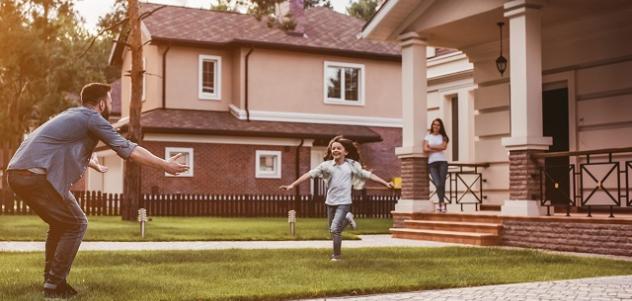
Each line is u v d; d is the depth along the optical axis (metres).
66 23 31.08
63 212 7.07
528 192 14.20
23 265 9.66
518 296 7.63
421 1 16.77
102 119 7.20
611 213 12.92
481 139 18.62
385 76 33.66
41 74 30.02
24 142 7.14
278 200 27.41
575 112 16.05
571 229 13.33
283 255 11.40
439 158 16.48
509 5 14.50
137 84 22.08
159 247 13.27
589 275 9.53
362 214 27.27
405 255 11.70
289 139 30.58
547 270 9.93
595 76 15.68
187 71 30.66
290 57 31.78
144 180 28.06
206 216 26.11
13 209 24.84
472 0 15.63
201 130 28.62
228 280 8.48
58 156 7.02
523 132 14.20
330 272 9.34
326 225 20.56
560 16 15.48
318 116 32.16
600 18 15.41
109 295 7.29
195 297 7.20
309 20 34.00
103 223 20.30
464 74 20.39
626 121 15.05
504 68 17.20
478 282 8.66
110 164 33.25
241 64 30.80
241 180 29.73
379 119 33.41
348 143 11.09
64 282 7.21
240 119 30.55
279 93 31.47
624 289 8.11
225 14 32.81
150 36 29.81
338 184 10.86
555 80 16.53
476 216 15.23
